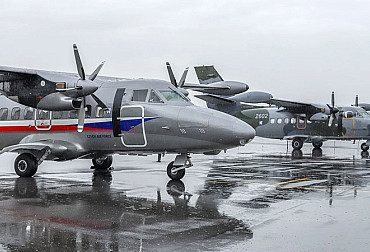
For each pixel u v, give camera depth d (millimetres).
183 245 6449
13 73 13906
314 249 6242
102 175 15266
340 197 10695
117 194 11062
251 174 15875
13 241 6660
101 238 6848
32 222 7934
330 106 30656
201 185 12766
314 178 14664
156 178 14391
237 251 6137
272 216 8461
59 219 8195
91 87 13516
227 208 9273
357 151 33312
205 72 33094
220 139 13023
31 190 11727
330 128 31016
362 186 12688
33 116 15680
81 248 6305
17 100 14422
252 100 30641
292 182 13555
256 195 10992
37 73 14109
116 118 14242
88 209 9148
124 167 18312
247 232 7215
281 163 20984
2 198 10477
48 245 6453
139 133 13977
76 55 13727
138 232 7223
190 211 8953
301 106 31188
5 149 14562
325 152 31391
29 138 15617
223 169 17750
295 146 32156
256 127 33531
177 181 13641
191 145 13406
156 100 14016
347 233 7133
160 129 13672
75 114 15000
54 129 15281
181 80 16156
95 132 14609
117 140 14375
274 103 31172
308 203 9852
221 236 6961
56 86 13844
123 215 8570
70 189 11914
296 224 7777
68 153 14664
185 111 13539
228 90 20844
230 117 13469
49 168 17891
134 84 14492
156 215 8570
